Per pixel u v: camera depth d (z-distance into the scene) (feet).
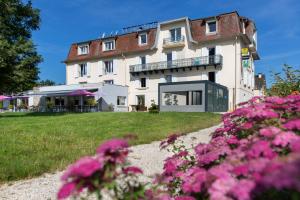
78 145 29.50
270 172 4.61
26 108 136.05
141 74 125.39
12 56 66.44
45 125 44.73
